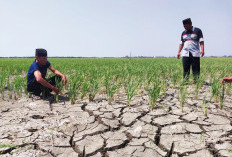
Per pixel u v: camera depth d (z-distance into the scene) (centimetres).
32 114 340
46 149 234
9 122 305
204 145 239
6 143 243
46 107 380
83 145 245
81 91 432
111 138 261
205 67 1040
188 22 572
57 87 430
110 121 311
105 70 669
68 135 268
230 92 494
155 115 335
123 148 240
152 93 362
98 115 336
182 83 421
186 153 225
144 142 251
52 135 265
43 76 445
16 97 456
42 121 311
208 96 454
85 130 282
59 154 227
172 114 339
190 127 287
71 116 332
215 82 409
